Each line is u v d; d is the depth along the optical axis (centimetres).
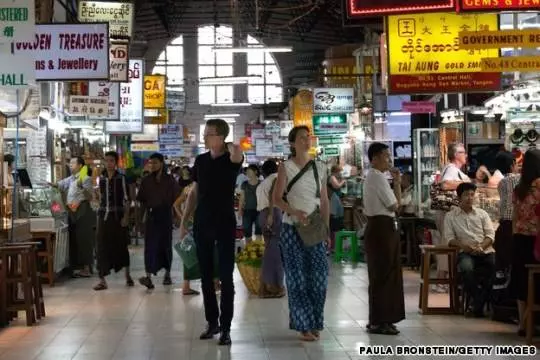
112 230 984
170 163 3725
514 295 638
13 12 728
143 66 1603
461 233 752
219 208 643
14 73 729
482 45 797
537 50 972
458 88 944
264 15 3769
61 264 1073
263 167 984
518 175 721
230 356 590
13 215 861
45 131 1213
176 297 896
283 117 3847
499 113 1156
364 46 2256
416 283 974
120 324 729
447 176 942
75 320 753
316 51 4294
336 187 1321
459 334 655
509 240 708
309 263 640
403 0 834
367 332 670
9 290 748
